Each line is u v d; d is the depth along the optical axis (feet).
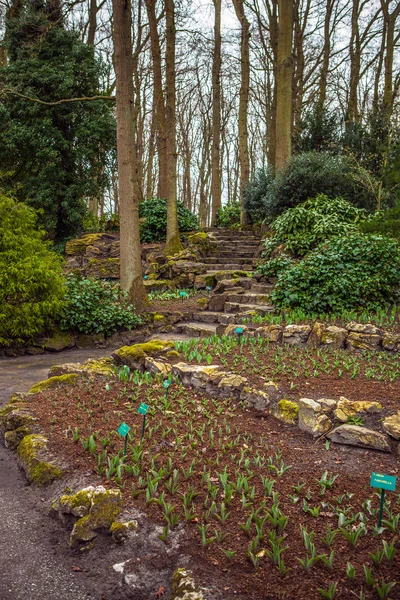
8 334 28.27
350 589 7.36
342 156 47.52
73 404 15.66
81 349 30.27
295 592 7.38
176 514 9.45
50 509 10.52
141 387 17.57
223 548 8.48
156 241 54.24
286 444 12.85
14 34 53.26
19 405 15.83
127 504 9.89
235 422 14.42
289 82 46.14
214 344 22.86
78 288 32.53
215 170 69.97
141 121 80.18
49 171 52.26
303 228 39.29
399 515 8.91
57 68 51.75
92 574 8.57
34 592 8.16
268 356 20.15
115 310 32.24
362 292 27.50
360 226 29.58
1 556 9.13
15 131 50.96
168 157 47.75
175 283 42.24
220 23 65.62
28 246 29.48
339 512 9.41
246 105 55.98
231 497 9.90
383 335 20.66
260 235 51.85
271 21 63.26
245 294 34.68
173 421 14.10
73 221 54.49
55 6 52.54
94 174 55.83
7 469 12.91
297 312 27.71
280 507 9.67
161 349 21.77
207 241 48.78
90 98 36.35
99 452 12.17
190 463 11.60
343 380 16.57
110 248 49.83
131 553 8.80
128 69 33.81
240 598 7.33
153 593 7.94
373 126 55.31
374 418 13.33
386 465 11.47
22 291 28.14
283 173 44.86
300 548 8.36
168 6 45.68
